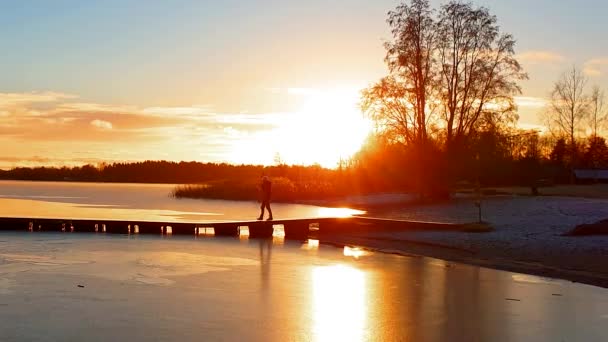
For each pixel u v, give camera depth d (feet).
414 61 147.64
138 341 31.65
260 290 45.62
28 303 39.96
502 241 74.84
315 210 164.35
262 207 94.99
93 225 93.35
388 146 157.69
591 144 301.84
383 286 48.19
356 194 248.73
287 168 328.70
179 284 47.47
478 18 146.72
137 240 79.82
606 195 161.58
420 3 148.15
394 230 93.81
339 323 36.11
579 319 37.65
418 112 149.79
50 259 59.67
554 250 66.64
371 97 150.10
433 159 150.30
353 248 75.15
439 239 79.46
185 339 32.14
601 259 60.90
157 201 226.58
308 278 51.29
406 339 32.99
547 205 124.67
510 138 149.89
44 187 536.01
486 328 35.32
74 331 33.37
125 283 47.42
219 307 39.68
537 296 44.80
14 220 92.58
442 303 42.09
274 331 34.04
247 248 72.90
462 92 148.36
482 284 49.44
